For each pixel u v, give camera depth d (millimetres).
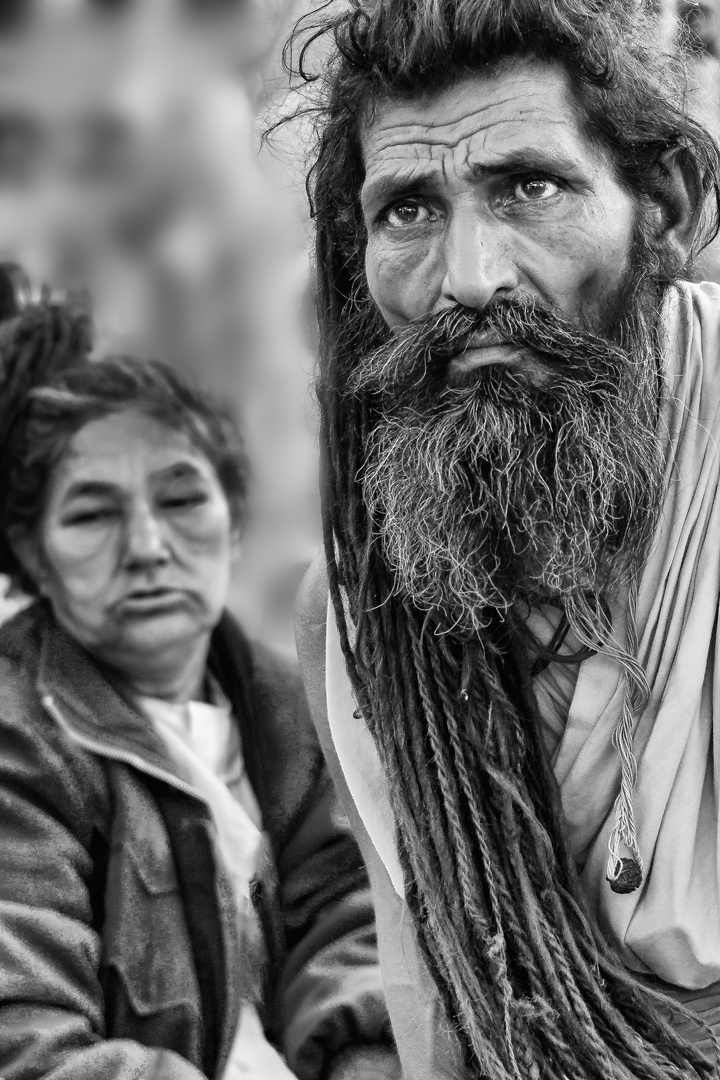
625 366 2049
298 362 3504
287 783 3455
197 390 3350
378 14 2027
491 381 1992
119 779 3170
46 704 3160
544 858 2070
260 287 3480
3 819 3074
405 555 2078
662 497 2105
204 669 3459
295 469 3535
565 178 1984
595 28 1995
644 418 2109
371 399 2230
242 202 3494
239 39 3496
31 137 3404
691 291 2266
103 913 3121
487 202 2000
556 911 2074
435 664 2133
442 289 2020
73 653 3252
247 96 3535
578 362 1997
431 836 2127
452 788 2109
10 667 3182
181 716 3314
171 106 3455
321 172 2283
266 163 3287
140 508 3250
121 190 3385
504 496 2004
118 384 3264
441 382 2031
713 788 2105
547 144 1960
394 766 2154
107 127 3395
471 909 2084
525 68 1979
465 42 1954
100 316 3334
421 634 2141
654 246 2139
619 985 2100
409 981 2424
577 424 1987
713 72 2301
